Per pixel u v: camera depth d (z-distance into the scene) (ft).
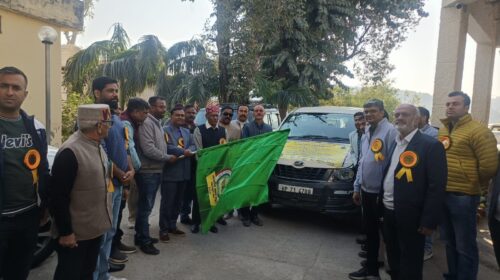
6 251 9.33
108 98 12.32
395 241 12.23
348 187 18.39
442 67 26.68
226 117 20.16
